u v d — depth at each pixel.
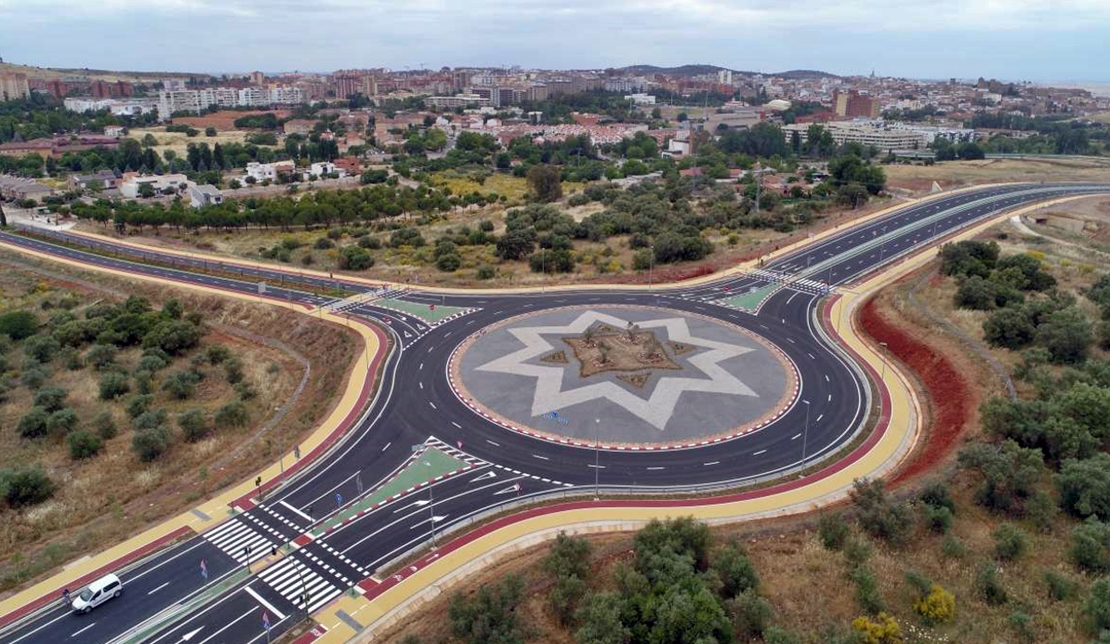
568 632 56.72
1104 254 152.88
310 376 113.38
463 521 72.00
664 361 109.00
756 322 126.44
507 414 93.62
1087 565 61.22
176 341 125.06
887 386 103.06
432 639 55.75
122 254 180.88
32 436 96.25
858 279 148.75
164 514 73.69
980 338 110.25
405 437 88.19
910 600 58.19
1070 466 69.00
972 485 74.00
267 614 59.97
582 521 72.12
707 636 52.09
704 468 81.88
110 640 57.19
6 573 64.56
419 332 122.25
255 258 174.50
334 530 70.81
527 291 144.25
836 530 65.94
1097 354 99.44
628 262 162.75
